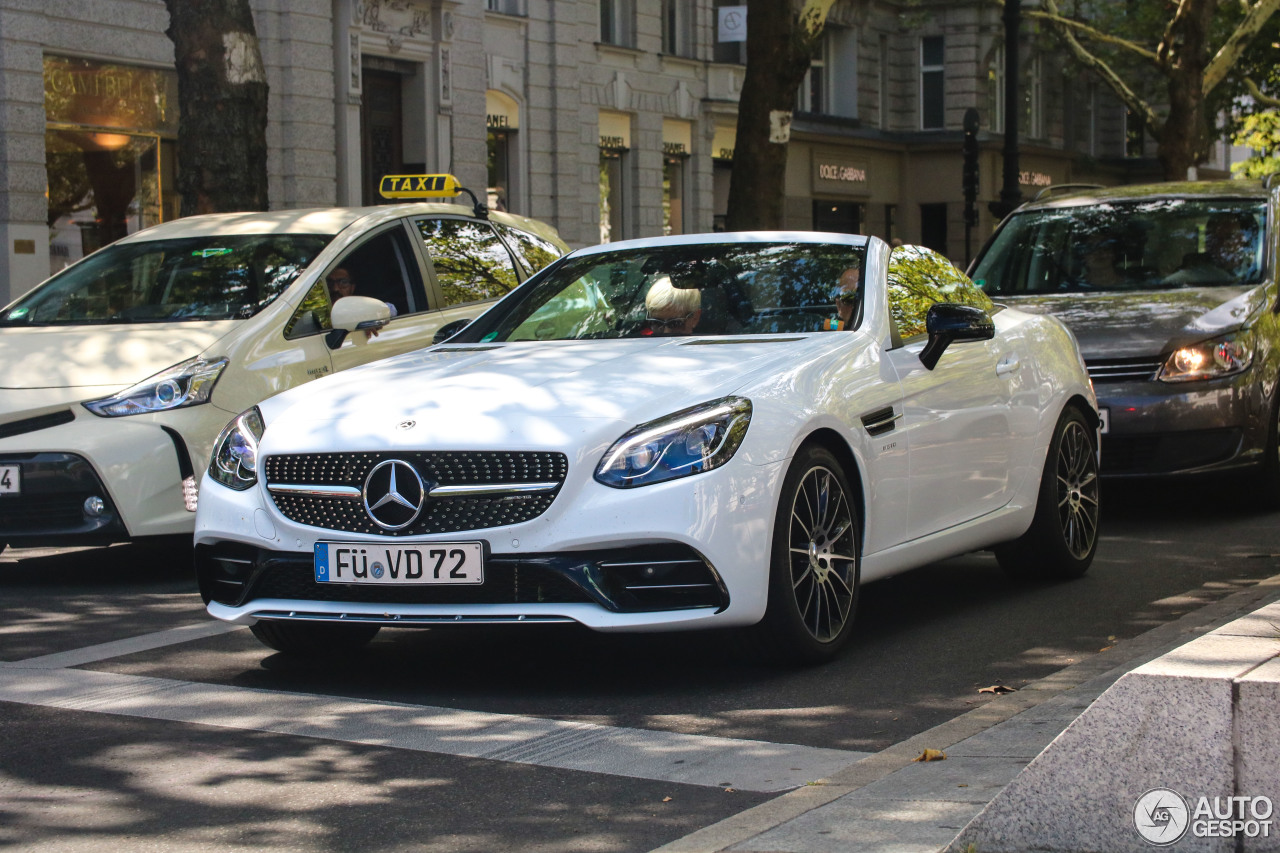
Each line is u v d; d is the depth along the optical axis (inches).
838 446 230.2
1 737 192.4
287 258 345.7
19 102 746.2
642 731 192.1
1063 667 229.3
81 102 788.6
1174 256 417.4
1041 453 290.4
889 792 157.0
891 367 247.3
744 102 671.1
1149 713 129.7
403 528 206.5
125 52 807.1
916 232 1688.0
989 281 430.0
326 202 932.0
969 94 1638.8
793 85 668.1
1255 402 376.5
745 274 261.7
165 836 155.0
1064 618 267.0
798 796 159.8
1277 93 1358.3
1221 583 299.6
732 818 153.3
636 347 237.3
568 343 246.4
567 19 1163.3
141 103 823.1
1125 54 1300.4
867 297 255.6
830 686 215.8
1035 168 1792.6
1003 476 279.1
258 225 361.7
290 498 215.6
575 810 161.3
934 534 256.7
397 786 170.6
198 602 291.0
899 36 1656.0
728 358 227.0
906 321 262.1
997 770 162.2
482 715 201.2
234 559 221.0
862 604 283.7
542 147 1154.0
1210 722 127.7
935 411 255.3
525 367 227.8
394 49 993.5
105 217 805.2
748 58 669.9
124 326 326.6
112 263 354.9
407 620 206.4
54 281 354.0
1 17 736.3
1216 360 372.2
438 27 1026.1
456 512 205.9
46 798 167.6
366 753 183.8
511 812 161.0
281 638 232.4
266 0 899.4
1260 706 126.0
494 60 1098.7
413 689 217.2
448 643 249.0
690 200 1342.3
